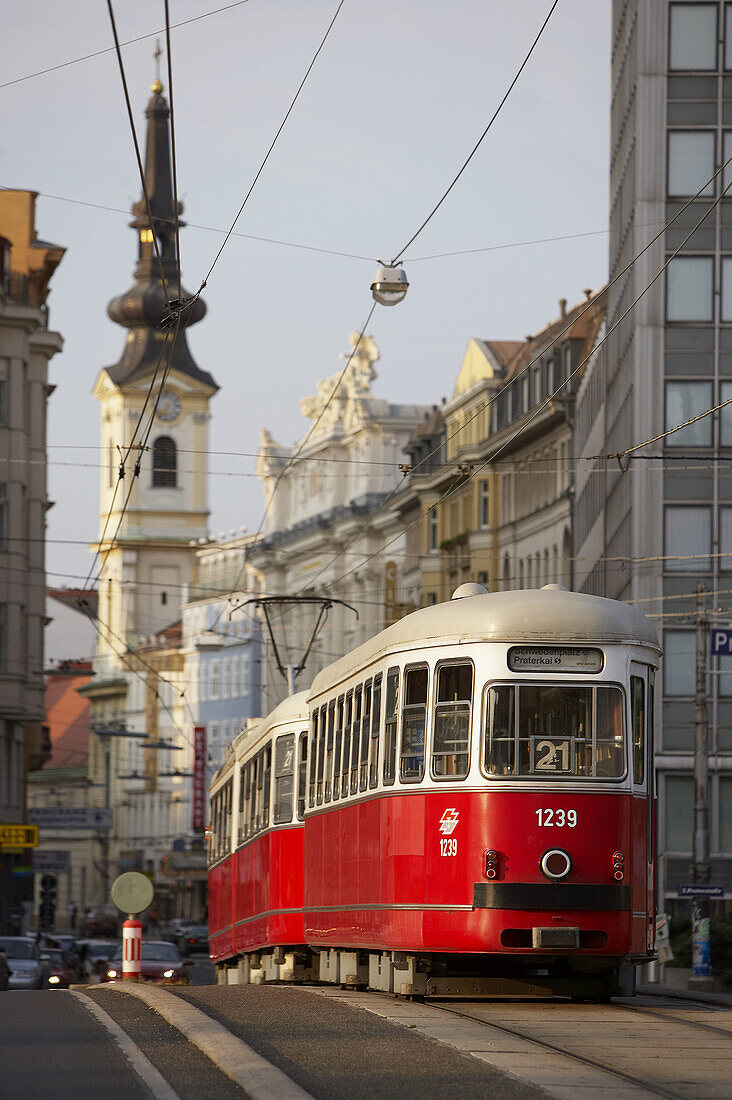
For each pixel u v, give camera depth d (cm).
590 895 2409
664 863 6975
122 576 19250
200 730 16138
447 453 11581
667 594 6969
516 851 2416
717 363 7038
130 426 19325
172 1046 1875
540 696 2452
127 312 19425
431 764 2502
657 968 5962
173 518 19375
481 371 11044
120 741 19212
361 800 2778
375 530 12962
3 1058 1780
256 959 4122
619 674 2466
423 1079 1576
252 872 4081
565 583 9600
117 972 6147
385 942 2591
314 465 14538
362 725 2812
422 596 11581
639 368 7050
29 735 9688
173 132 2614
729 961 5431
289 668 5309
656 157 7100
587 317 9650
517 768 2433
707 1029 2091
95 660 19850
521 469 10412
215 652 17038
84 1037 1972
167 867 15962
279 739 3769
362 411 13662
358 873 2783
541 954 2422
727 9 7088
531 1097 1472
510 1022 2130
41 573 9244
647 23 7106
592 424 8838
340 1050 1794
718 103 7081
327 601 5288
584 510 9050
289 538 14675
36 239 9425
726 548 6981
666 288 7069
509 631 2462
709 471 7012
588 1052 1825
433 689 2519
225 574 17588
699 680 5153
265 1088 1493
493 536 10688
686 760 6969
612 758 2447
